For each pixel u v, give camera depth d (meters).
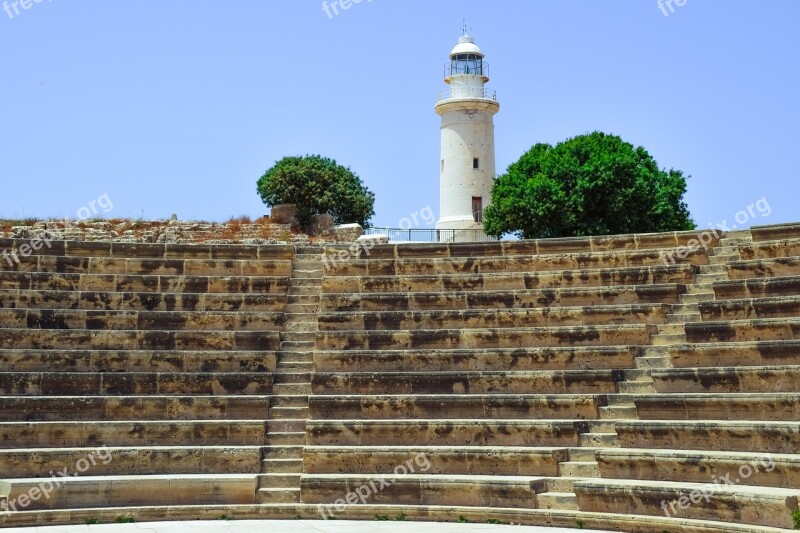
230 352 31.28
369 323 33.41
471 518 24.73
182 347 31.98
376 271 36.38
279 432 28.64
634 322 31.11
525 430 27.08
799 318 27.11
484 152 78.94
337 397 29.20
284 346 32.62
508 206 61.72
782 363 26.16
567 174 61.88
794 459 21.55
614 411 27.27
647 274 33.00
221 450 27.23
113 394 29.53
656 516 22.44
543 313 32.34
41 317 31.94
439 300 33.91
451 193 78.50
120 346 31.59
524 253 36.06
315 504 25.81
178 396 29.17
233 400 29.28
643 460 24.14
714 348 27.47
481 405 28.48
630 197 61.06
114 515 24.89
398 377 30.00
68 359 30.28
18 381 28.97
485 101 78.94
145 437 27.88
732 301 29.44
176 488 25.77
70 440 27.44
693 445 24.48
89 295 33.25
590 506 23.69
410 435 27.97
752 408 24.50
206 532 23.28
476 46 81.81
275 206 60.28
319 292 35.59
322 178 67.44
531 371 29.20
